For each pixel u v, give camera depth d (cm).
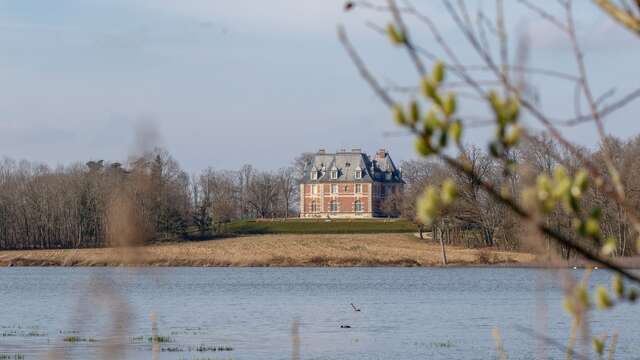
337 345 9788
